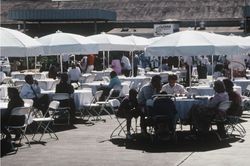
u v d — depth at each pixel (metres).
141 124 16.33
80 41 23.70
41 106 19.08
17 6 80.19
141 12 76.00
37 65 45.09
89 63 37.84
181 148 14.64
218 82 16.03
